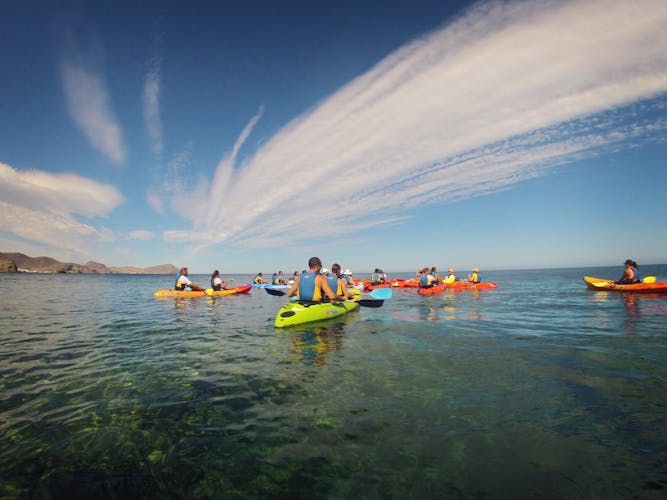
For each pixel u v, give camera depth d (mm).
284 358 5379
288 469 2500
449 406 3525
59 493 2254
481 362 5055
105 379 4465
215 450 2758
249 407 3549
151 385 4227
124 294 21203
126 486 2328
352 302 10688
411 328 7781
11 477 2414
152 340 6883
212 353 5773
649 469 2439
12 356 5664
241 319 9805
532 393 3854
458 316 9617
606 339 6461
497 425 3117
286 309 8445
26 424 3205
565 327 7734
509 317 9328
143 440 2914
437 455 2652
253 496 2219
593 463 2523
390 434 2973
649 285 15523
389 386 4098
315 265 8750
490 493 2213
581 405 3521
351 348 5961
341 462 2576
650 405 3502
